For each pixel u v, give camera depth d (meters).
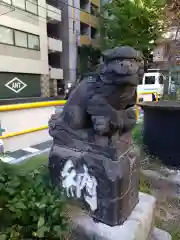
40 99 9.88
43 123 5.65
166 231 2.19
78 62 18.86
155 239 2.04
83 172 1.83
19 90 16.25
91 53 17.64
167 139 3.15
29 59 16.45
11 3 14.36
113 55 1.46
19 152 3.82
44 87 18.03
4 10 14.05
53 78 19.08
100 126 1.70
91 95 1.77
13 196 1.68
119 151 1.73
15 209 1.57
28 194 1.73
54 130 2.04
